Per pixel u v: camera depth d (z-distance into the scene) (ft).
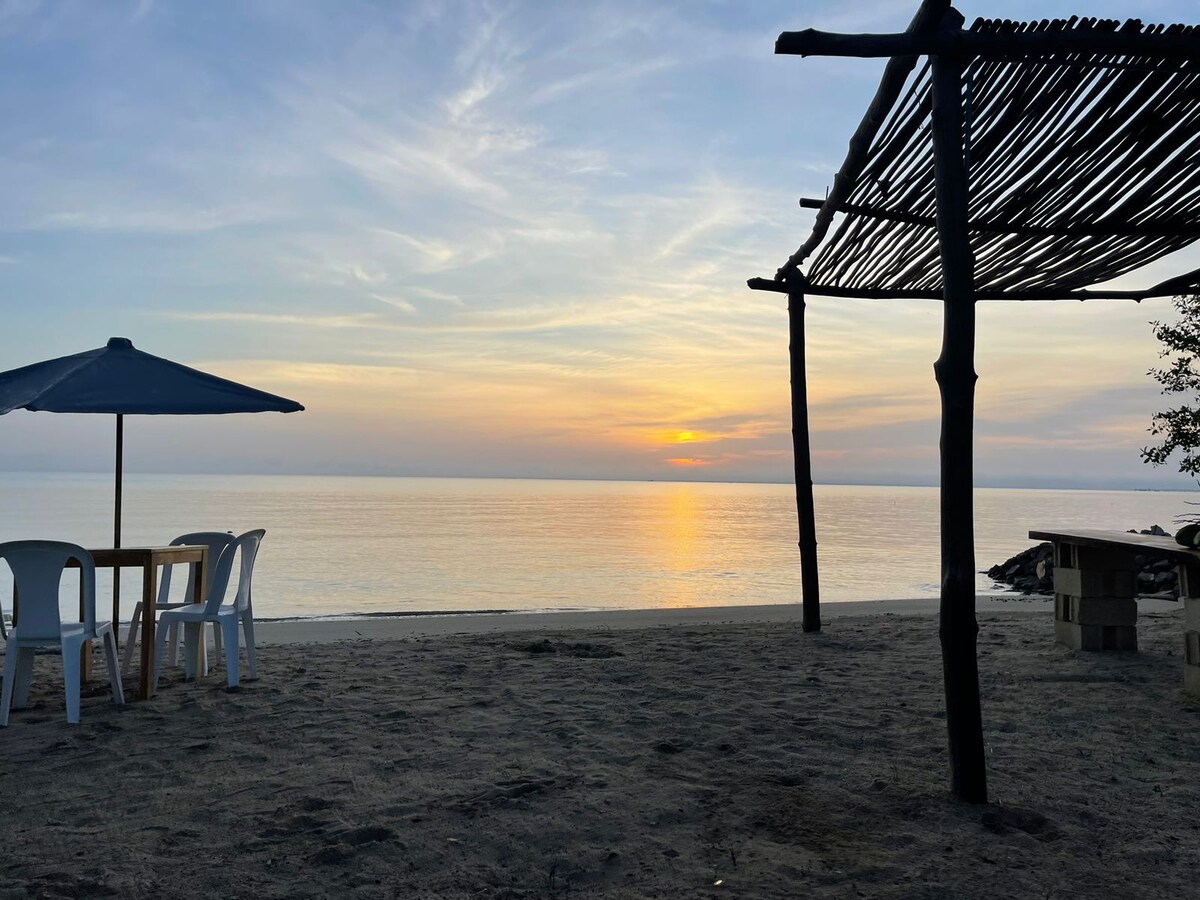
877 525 145.38
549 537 110.32
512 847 9.62
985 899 8.38
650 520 167.43
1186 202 14.12
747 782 11.70
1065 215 14.80
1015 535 116.26
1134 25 10.00
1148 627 24.91
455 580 58.54
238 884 8.73
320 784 11.67
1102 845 9.64
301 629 28.99
